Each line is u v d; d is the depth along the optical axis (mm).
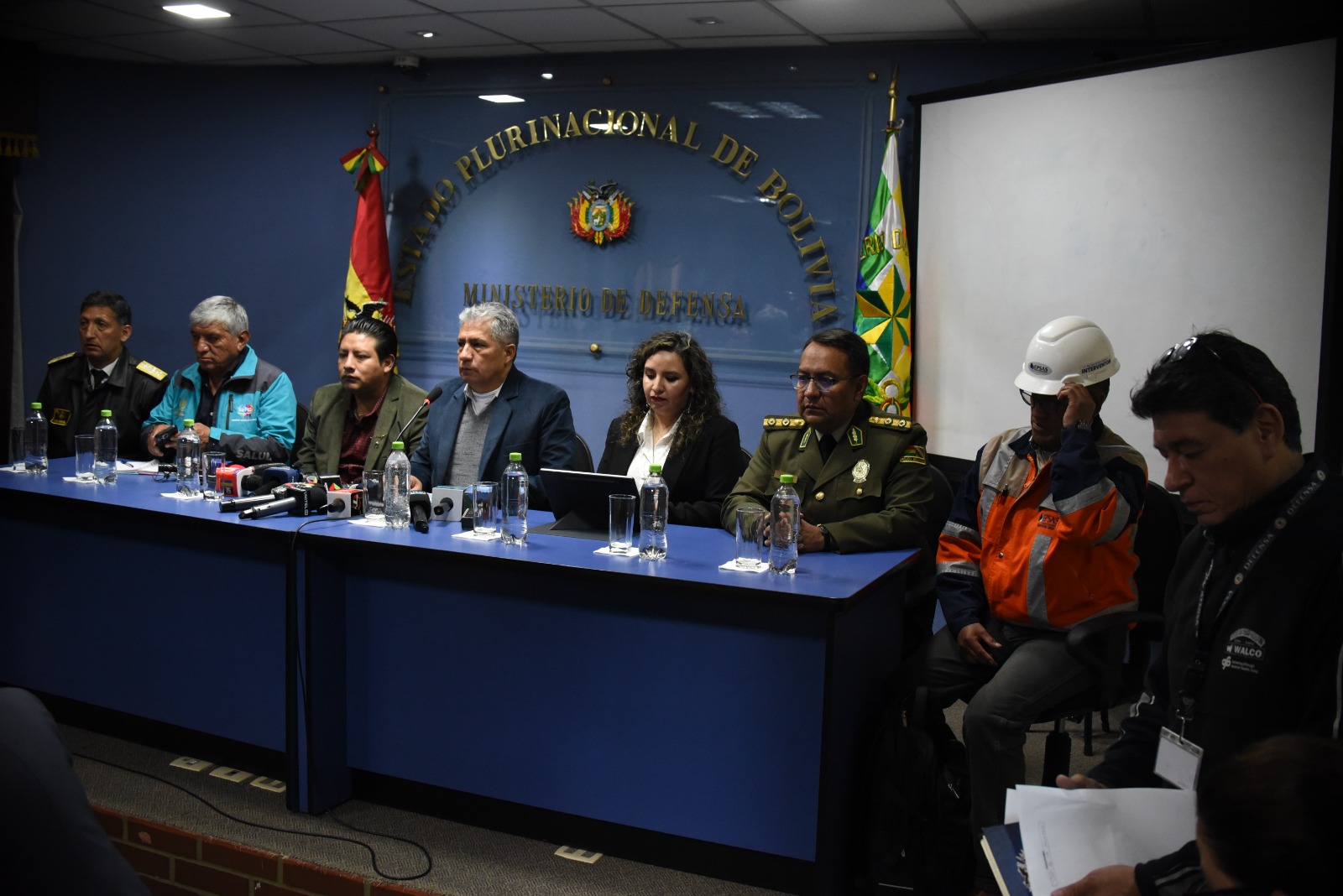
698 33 4660
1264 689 1250
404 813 2729
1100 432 2465
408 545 2523
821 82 4762
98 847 1059
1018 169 4113
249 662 2840
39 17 4910
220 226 5902
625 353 5266
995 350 4258
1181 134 3629
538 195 5387
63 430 4145
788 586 2205
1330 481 1268
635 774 2453
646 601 2400
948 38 4453
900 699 2324
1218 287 3572
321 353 5875
